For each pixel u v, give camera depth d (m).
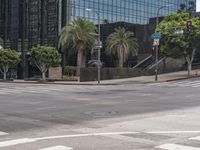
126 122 14.23
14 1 82.25
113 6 82.19
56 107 20.02
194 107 20.12
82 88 40.00
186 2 101.94
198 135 11.30
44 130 12.38
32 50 65.25
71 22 66.19
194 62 77.25
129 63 82.06
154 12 92.44
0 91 35.25
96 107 20.00
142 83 49.66
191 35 57.72
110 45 70.06
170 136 11.12
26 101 23.81
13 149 9.27
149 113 17.23
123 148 9.40
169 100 24.61
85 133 11.70
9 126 13.31
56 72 68.81
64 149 9.25
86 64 72.81
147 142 10.17
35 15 78.38
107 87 41.88
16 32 81.75
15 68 79.94
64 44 65.25
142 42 82.56
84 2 76.44
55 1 74.44
